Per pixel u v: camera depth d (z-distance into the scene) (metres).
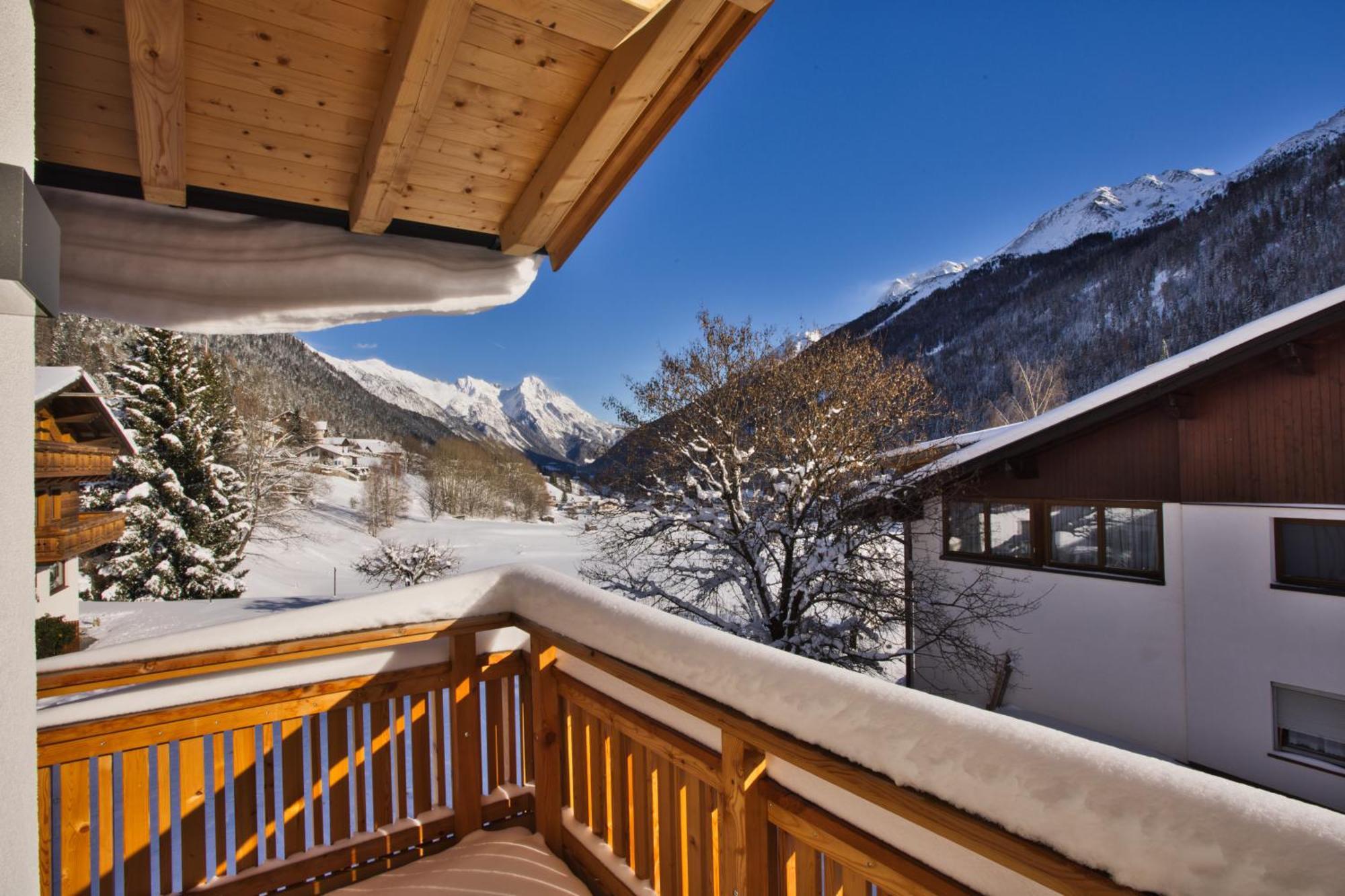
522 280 2.55
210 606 17.08
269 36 1.63
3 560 0.80
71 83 1.64
